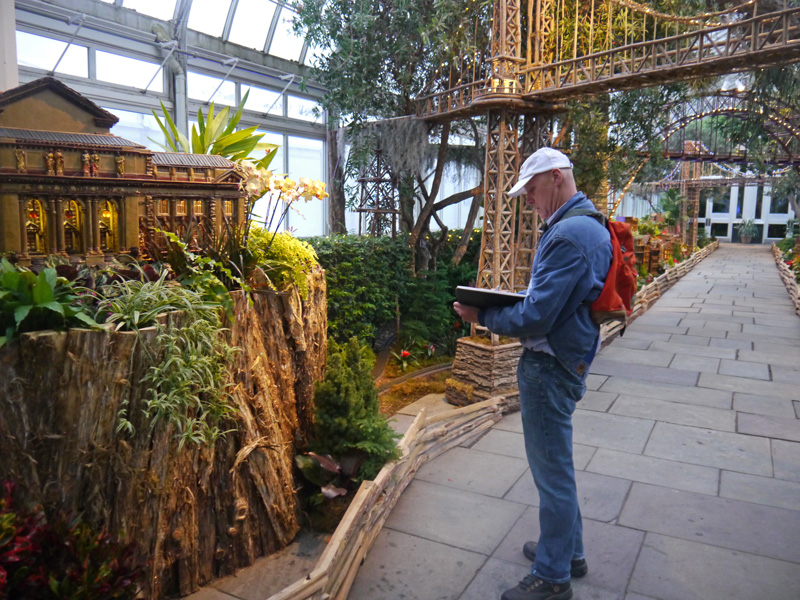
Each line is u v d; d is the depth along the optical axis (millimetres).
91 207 2316
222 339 2459
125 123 7953
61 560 1879
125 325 2070
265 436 2701
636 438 4148
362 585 2490
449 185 14016
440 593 2434
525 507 3182
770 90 11469
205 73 8992
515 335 2188
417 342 7648
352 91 7180
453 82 7805
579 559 2504
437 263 8977
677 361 6461
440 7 6734
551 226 2244
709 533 2883
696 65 4406
